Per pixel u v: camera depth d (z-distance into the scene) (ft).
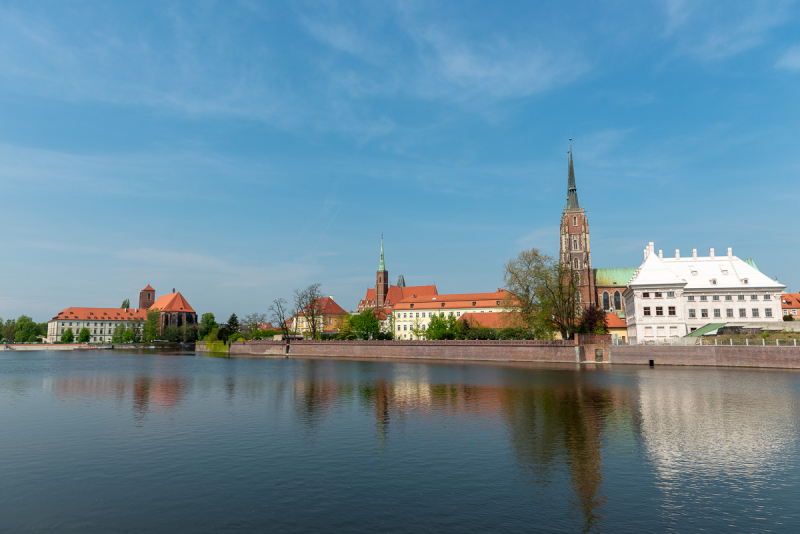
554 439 90.63
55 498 61.16
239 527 52.95
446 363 324.60
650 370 249.34
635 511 57.31
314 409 124.47
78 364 337.93
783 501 60.23
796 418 110.01
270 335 609.83
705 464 75.10
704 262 363.56
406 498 61.26
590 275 530.68
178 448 84.33
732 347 266.98
